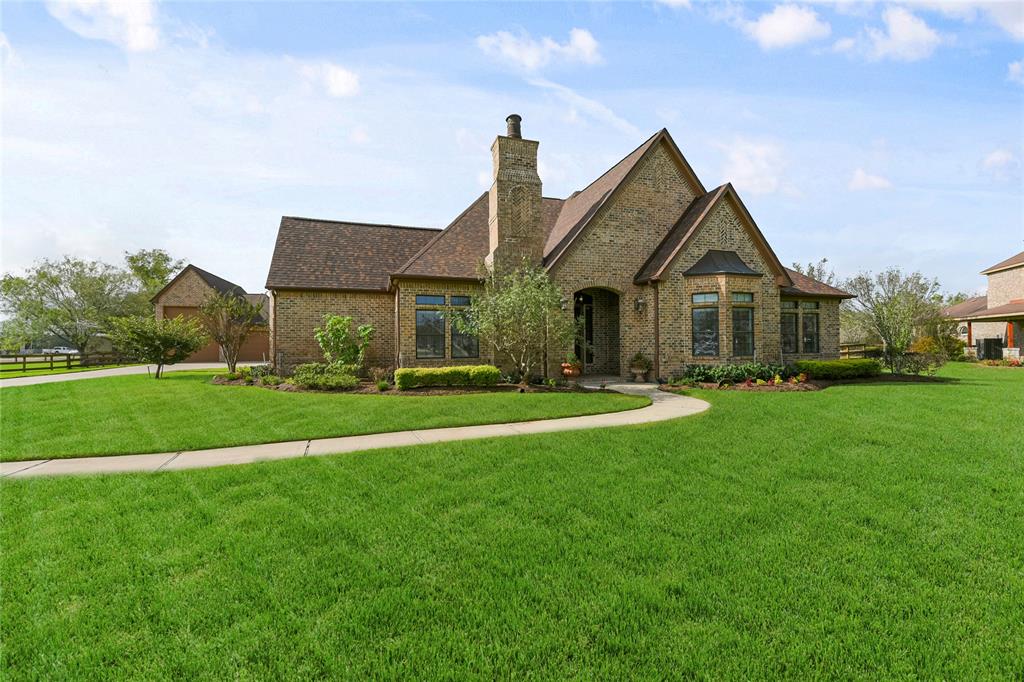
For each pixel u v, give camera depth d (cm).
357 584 334
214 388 1423
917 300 2850
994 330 3325
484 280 1548
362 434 821
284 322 1772
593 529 423
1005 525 426
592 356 1939
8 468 631
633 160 1839
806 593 321
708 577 342
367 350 1844
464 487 532
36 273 3741
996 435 764
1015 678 244
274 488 536
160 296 3272
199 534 416
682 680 244
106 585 335
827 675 246
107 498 506
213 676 247
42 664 258
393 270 1948
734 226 1733
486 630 285
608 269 1722
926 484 535
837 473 573
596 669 252
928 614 298
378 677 247
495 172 1662
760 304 1628
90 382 1666
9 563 365
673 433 791
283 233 1959
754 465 610
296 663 257
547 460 635
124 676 248
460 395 1214
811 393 1262
